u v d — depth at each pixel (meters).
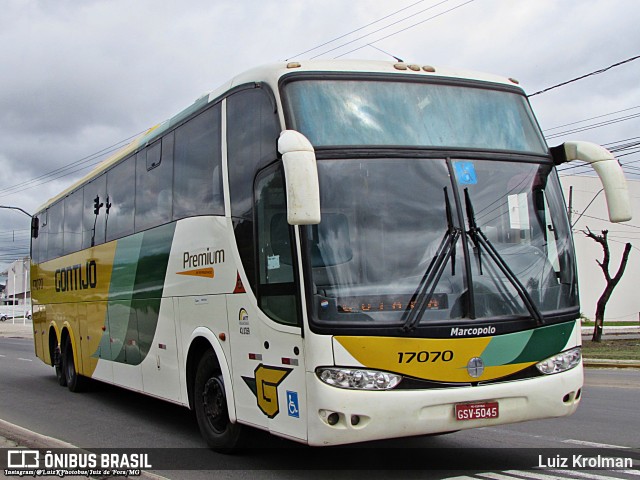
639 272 45.03
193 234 8.05
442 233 6.02
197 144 8.12
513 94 7.05
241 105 7.08
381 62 6.73
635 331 38.41
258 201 6.59
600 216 43.38
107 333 11.25
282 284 6.11
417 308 5.73
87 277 12.39
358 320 5.64
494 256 6.11
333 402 5.54
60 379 14.62
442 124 6.52
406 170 6.14
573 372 6.26
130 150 10.50
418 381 5.66
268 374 6.34
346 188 5.95
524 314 6.07
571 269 6.50
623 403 11.02
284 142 5.54
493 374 5.88
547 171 6.75
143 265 9.66
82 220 12.88
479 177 6.35
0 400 12.73
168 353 8.74
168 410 11.36
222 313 7.29
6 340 37.50
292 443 8.00
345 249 5.81
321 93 6.34
